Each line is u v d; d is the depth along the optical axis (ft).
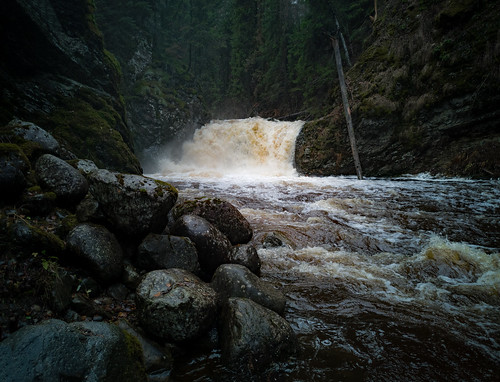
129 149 46.44
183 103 84.07
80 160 15.83
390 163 43.19
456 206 24.14
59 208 11.18
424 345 8.75
